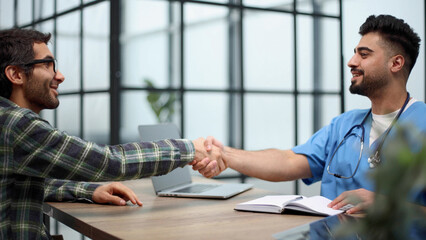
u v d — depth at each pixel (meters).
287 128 3.83
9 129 0.97
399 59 1.32
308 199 1.12
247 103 4.10
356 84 1.37
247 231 0.87
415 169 0.42
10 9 3.67
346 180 1.35
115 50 2.62
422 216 0.43
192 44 4.67
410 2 3.23
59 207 1.17
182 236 0.83
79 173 1.01
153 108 3.75
